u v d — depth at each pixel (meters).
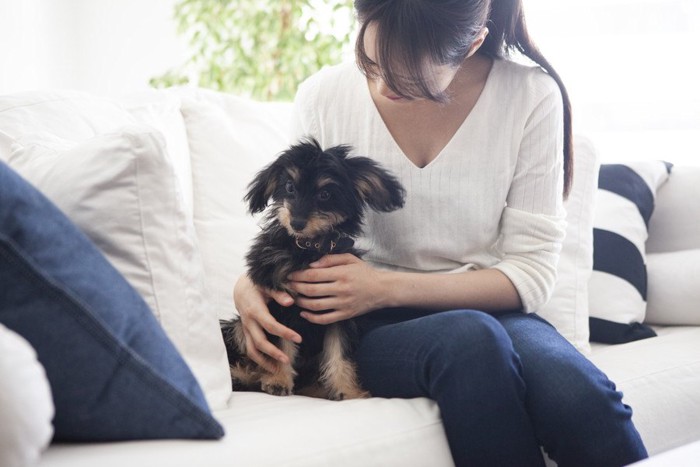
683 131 2.93
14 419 0.89
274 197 1.76
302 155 1.73
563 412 1.35
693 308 2.27
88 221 1.30
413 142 1.73
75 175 1.32
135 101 2.08
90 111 1.86
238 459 1.09
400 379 1.49
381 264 1.80
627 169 2.41
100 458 1.04
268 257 1.66
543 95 1.72
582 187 2.20
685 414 1.76
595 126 3.04
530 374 1.41
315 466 1.15
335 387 1.59
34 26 3.52
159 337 1.15
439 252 1.73
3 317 1.02
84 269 1.09
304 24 3.44
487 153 1.70
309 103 1.84
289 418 1.29
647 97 2.96
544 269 1.70
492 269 1.69
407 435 1.29
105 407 1.08
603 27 2.99
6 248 1.00
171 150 1.96
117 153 1.32
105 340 1.06
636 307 2.22
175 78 3.61
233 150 2.09
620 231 2.29
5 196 1.03
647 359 1.88
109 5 3.85
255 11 3.46
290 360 1.68
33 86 3.52
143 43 3.92
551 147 1.72
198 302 1.43
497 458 1.31
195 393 1.15
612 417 1.34
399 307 1.71
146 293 1.34
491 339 1.33
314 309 1.60
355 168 1.67
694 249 2.43
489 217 1.72
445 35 1.41
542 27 3.08
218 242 1.96
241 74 3.40
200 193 2.03
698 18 2.87
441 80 1.49
